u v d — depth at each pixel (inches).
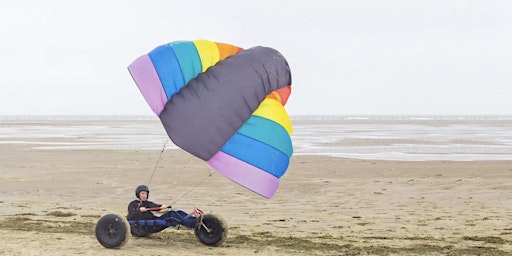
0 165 1089.4
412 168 1063.6
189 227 452.1
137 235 470.9
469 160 1224.2
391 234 500.7
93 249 426.9
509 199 706.8
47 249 423.2
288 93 476.4
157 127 3924.7
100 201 701.9
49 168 1042.7
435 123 5492.1
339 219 580.4
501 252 429.7
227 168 441.1
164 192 776.3
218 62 463.2
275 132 448.1
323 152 1454.2
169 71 440.5
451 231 514.0
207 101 435.5
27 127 3791.8
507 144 1791.3
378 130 3213.6
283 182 873.5
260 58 454.3
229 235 492.1
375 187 822.5
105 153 1384.1
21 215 592.7
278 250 432.8
